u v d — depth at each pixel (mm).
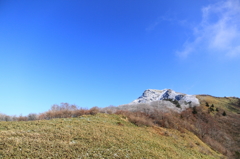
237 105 82812
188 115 65062
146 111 58719
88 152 19406
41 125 27516
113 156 19328
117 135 27125
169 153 24531
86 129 27500
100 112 47688
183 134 42094
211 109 73562
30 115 41719
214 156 33875
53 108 50312
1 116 38656
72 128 27094
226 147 48500
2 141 18984
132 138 27219
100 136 25000
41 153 17594
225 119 65875
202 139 47094
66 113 44906
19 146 18500
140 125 40500
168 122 49188
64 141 21500
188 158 25328
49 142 20422
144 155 21156
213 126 59188
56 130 25125
